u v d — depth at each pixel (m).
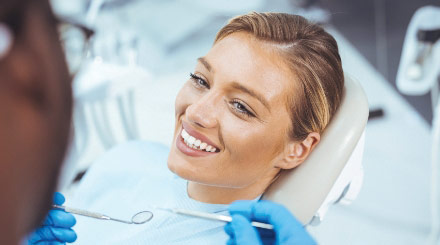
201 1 2.33
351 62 2.36
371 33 2.20
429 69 1.58
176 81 2.36
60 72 0.19
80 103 1.30
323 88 0.71
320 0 2.30
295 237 0.60
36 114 0.19
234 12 2.27
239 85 0.68
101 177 1.00
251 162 0.73
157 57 2.42
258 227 0.65
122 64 1.47
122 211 0.92
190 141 0.74
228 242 0.65
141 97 2.27
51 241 0.75
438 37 1.50
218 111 0.70
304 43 0.70
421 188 1.80
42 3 0.19
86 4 1.43
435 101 1.83
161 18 2.41
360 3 2.19
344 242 1.62
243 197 0.81
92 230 0.90
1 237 0.19
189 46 2.51
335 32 2.46
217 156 0.73
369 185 1.83
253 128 0.69
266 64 0.68
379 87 2.21
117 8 1.86
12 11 0.18
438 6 1.69
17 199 0.19
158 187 0.93
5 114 0.18
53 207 0.67
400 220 1.68
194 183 0.86
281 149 0.73
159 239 0.83
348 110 0.75
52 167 0.21
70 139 0.21
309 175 0.72
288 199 0.72
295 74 0.69
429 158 1.90
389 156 1.94
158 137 2.05
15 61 0.18
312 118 0.72
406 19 1.90
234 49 0.70
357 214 1.71
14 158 0.18
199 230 0.82
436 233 1.51
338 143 0.72
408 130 2.05
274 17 0.73
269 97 0.68
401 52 2.02
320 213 0.80
